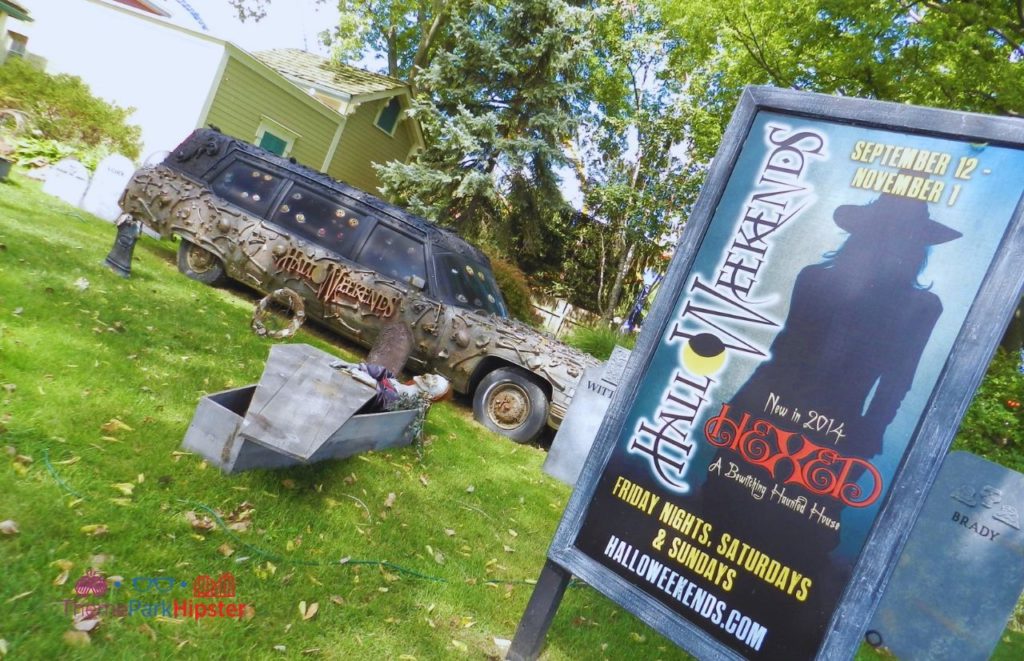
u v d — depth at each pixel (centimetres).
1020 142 273
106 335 555
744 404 311
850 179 305
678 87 2425
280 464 444
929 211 287
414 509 484
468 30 2005
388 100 2386
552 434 891
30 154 1364
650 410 329
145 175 939
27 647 239
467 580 415
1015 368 898
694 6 1761
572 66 2014
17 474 332
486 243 2098
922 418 274
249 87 1795
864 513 279
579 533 333
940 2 1184
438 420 748
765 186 323
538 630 342
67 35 1773
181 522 347
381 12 3262
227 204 905
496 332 828
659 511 320
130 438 408
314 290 855
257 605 312
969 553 537
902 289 287
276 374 429
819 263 306
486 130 1947
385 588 368
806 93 317
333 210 893
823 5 1251
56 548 292
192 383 532
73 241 822
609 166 2542
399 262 861
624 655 407
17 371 431
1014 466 862
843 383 292
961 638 529
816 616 282
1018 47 1110
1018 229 268
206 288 894
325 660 295
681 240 335
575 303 2480
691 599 307
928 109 291
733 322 319
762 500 300
